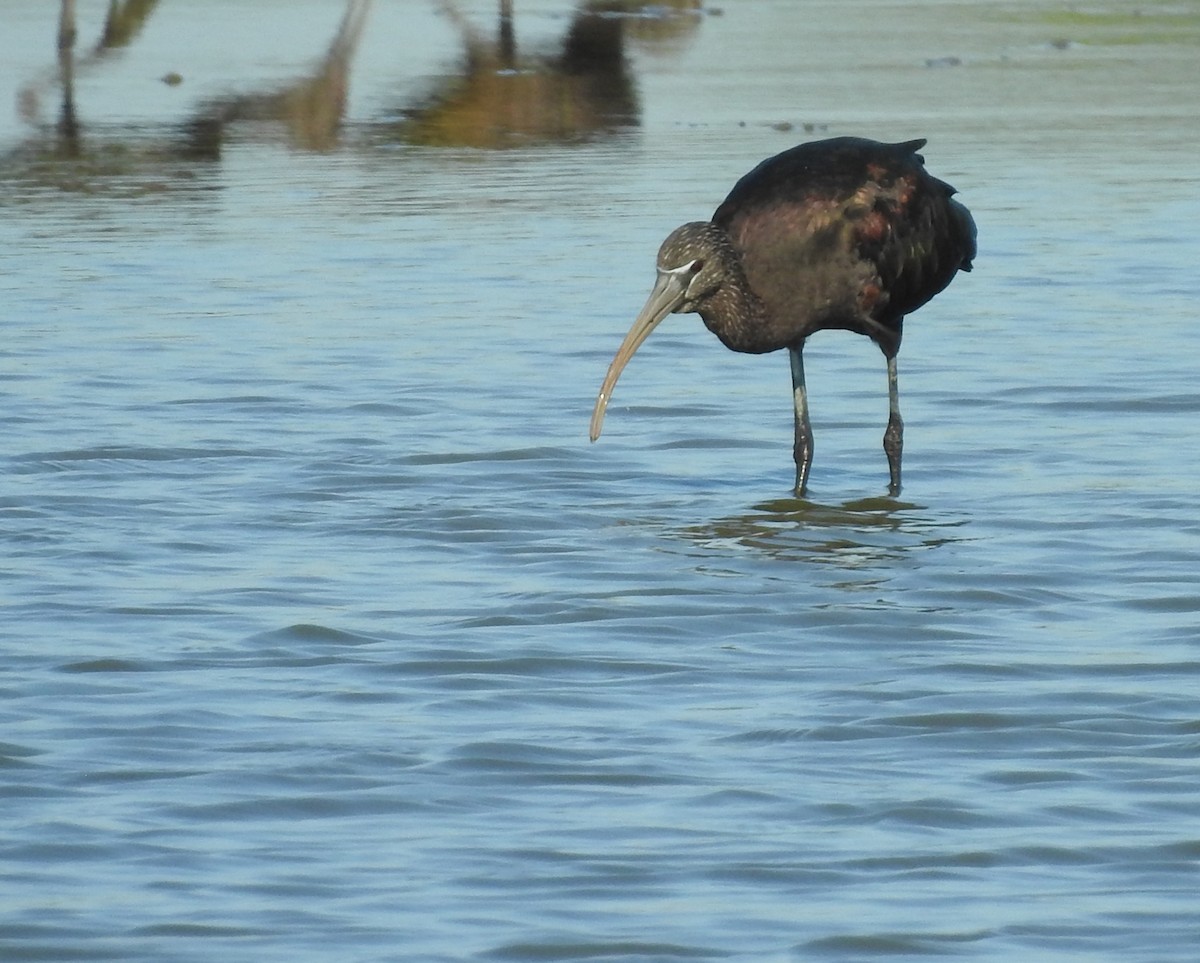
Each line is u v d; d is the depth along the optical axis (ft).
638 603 38.14
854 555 41.60
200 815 27.66
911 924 24.34
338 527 43.75
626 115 110.42
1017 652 35.09
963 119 107.55
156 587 39.11
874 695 32.78
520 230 80.53
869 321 47.73
